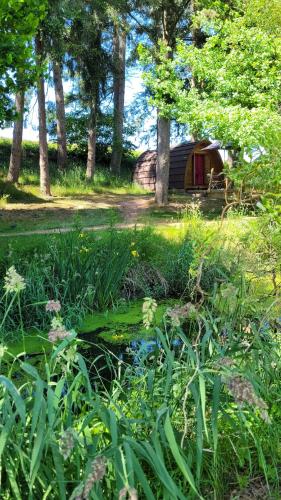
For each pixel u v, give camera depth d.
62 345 2.24
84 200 19.20
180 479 2.38
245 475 2.55
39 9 8.23
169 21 16.64
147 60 13.77
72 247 7.15
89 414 2.08
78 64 21.94
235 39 11.36
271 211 3.22
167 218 13.94
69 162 27.92
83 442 2.04
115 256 7.11
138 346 5.13
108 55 22.42
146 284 7.43
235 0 12.93
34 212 15.66
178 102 12.87
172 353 2.50
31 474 1.81
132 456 1.83
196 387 2.45
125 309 6.69
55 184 21.98
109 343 5.34
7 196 17.22
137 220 13.02
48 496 2.05
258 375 2.98
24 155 25.88
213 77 11.84
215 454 2.27
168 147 17.81
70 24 19.17
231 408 2.70
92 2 18.05
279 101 11.38
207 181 23.45
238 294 3.28
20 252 7.84
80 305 6.43
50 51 16.97
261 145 3.33
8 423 1.88
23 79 9.16
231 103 11.45
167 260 7.93
